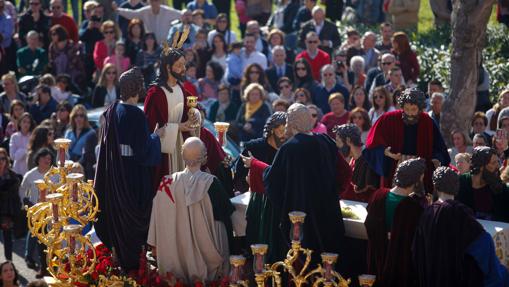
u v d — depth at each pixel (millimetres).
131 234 14461
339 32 33125
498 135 19188
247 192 15242
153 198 14461
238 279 13461
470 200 14477
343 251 13664
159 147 14438
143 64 29469
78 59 30688
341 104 22922
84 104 28766
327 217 13562
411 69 26656
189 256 14109
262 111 24812
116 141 14234
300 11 32594
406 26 33719
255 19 35812
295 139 13539
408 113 14641
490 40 30406
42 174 21141
